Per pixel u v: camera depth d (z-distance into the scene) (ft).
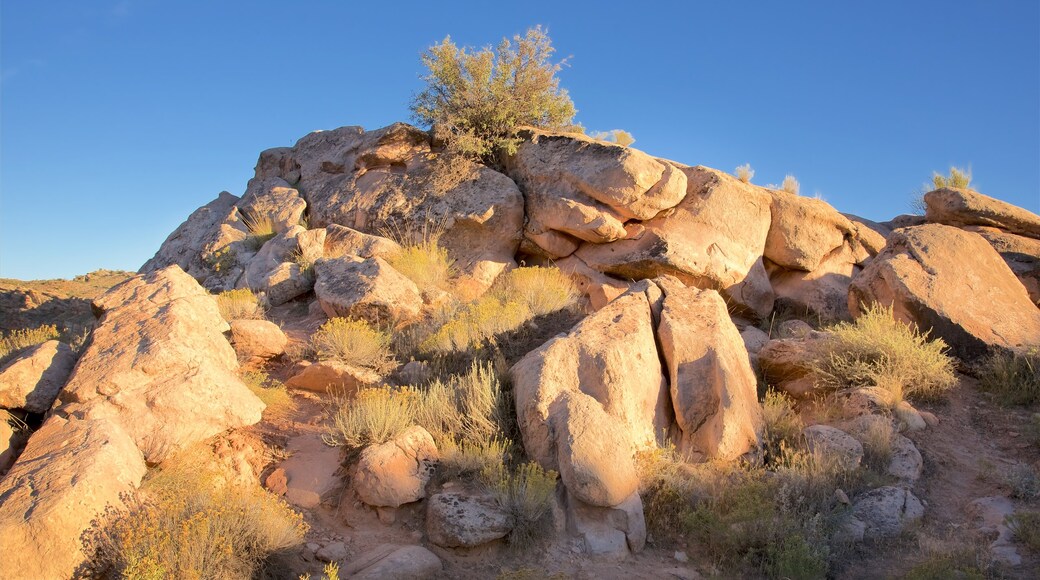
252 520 19.17
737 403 25.72
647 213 40.86
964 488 24.86
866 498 23.39
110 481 18.74
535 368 25.95
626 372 26.14
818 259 42.80
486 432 25.05
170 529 17.93
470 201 44.01
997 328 34.17
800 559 20.10
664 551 21.72
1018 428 28.37
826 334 33.53
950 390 31.68
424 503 22.09
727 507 22.62
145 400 22.80
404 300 35.40
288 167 55.62
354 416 24.32
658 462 24.26
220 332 28.53
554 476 22.00
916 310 34.88
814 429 26.68
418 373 29.45
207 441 23.65
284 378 29.78
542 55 49.44
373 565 18.90
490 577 19.69
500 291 39.81
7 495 17.81
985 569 19.40
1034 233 44.83
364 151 48.57
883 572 20.36
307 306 39.55
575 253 43.16
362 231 45.80
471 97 47.11
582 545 21.26
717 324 28.78
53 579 16.58
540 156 44.83
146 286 29.22
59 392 23.21
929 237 38.32
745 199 42.60
